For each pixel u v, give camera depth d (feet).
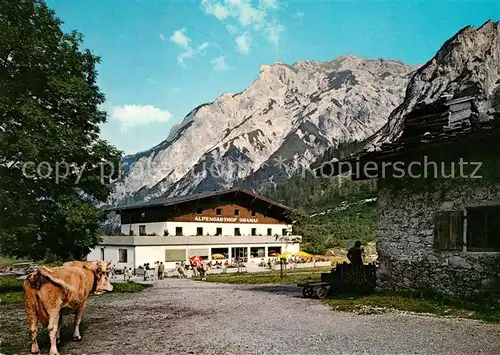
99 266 31.24
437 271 43.45
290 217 198.08
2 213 65.57
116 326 35.76
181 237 160.35
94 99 82.33
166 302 52.26
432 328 31.30
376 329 31.68
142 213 178.91
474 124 38.22
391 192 49.52
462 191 41.98
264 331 32.42
